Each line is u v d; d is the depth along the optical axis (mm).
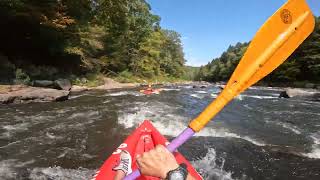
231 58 92312
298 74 48406
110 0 29797
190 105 14477
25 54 25547
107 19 31906
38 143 6938
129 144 3934
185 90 26344
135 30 45781
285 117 11414
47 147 6641
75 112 11164
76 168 5441
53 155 6109
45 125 8797
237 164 5672
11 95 12875
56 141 7113
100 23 31688
